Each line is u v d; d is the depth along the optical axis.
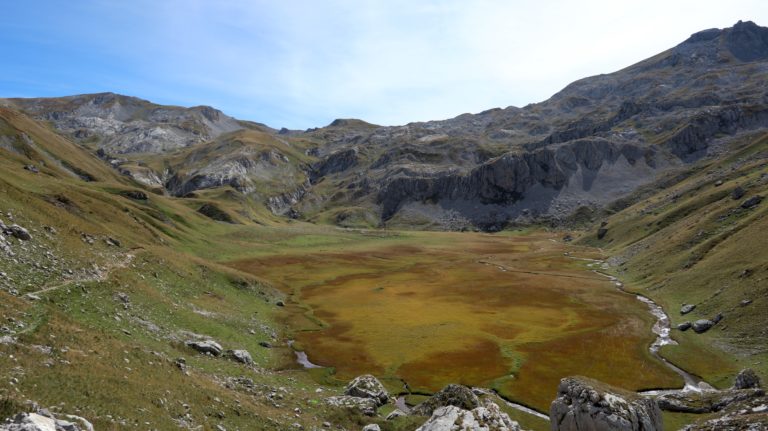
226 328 62.47
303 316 88.25
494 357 67.88
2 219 48.03
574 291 111.38
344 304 101.69
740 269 80.69
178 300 63.78
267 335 70.19
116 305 47.44
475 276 138.88
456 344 73.69
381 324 85.12
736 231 97.69
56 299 40.00
